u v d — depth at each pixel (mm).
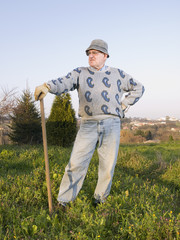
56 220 2465
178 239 2354
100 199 2979
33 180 3709
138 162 6449
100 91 2605
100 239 2262
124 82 2811
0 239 2172
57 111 11219
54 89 2438
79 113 2729
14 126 13344
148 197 3594
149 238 2324
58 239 2211
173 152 10641
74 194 2797
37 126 13414
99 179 2936
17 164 5840
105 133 2686
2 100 12891
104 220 2459
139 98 2904
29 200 2998
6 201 2830
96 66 2678
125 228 2443
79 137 2738
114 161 2789
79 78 2631
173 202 3762
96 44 2623
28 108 13359
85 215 2559
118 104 2730
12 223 2463
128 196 3457
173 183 5297
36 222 2408
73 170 2715
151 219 2543
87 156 2719
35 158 6414
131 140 33281
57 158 6637
